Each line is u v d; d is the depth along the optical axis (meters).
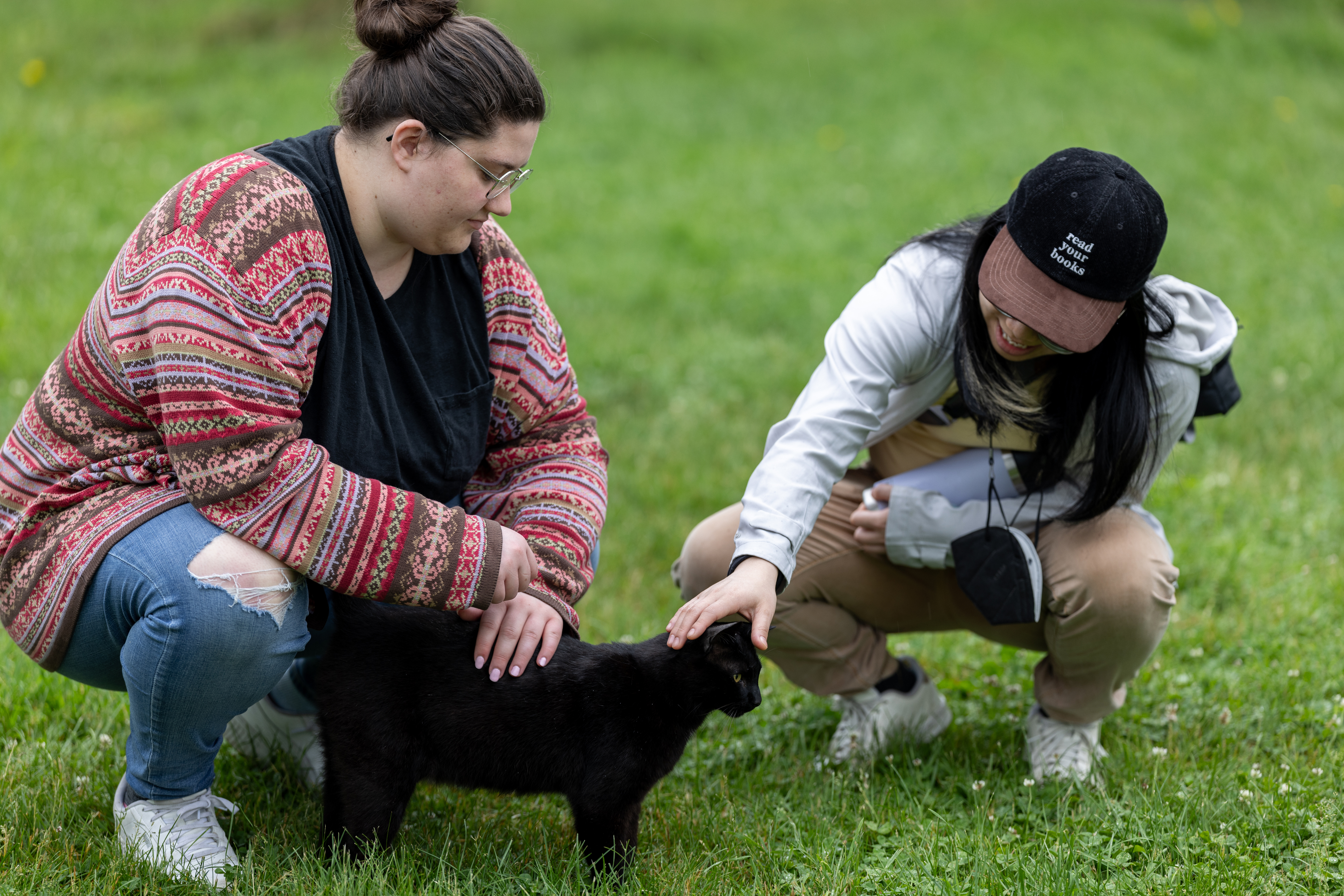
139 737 2.94
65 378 2.82
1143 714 4.11
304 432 2.89
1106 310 2.98
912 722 3.92
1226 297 9.48
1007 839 3.32
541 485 3.29
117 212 9.87
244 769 3.56
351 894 2.80
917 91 16.06
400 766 2.96
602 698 3.02
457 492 3.27
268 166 2.74
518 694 2.97
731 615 3.44
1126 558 3.44
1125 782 3.63
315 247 2.73
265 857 3.03
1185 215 11.64
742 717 4.08
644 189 12.41
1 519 2.88
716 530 3.70
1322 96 16.73
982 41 18.06
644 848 3.29
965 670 4.53
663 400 7.59
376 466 2.97
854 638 3.85
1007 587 3.41
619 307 9.30
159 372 2.61
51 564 2.79
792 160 13.55
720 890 3.08
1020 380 3.25
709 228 11.28
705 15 19.09
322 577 2.74
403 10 2.69
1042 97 15.72
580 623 4.71
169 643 2.74
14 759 3.45
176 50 15.38
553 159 13.16
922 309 3.33
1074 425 3.36
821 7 19.98
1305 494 6.14
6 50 14.49
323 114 12.95
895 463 3.77
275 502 2.68
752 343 8.70
